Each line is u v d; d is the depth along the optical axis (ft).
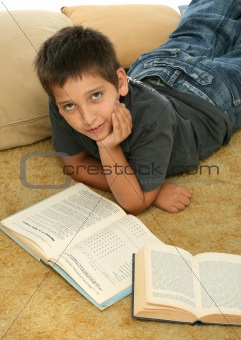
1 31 4.47
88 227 3.41
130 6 5.56
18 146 4.41
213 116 4.16
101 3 6.69
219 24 5.14
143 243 3.29
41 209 3.61
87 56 3.34
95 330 2.77
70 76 3.31
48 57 3.42
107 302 2.91
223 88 4.36
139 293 2.85
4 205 3.81
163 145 3.57
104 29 5.22
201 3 5.33
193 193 3.90
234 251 3.32
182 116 4.03
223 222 3.60
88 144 3.87
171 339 2.70
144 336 2.72
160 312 2.74
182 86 4.30
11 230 3.42
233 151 4.45
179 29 5.20
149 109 3.58
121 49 5.13
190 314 2.72
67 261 3.09
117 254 3.19
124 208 3.64
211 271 2.96
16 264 3.22
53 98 3.54
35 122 4.35
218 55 5.15
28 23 4.63
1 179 4.06
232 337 2.70
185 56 4.54
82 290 2.97
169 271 2.91
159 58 4.59
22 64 4.34
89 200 3.71
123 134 3.45
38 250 3.22
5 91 4.23
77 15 5.47
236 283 2.90
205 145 4.24
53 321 2.82
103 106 3.42
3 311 2.88
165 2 6.93
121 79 3.59
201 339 2.69
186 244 3.39
